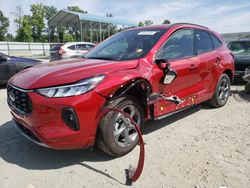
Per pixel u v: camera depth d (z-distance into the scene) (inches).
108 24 1198.3
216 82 223.6
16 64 353.4
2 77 345.7
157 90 160.2
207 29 225.6
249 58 348.8
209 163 140.0
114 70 139.9
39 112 126.3
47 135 125.4
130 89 147.7
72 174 131.6
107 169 135.5
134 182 124.4
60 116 125.0
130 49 170.7
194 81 193.6
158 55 164.7
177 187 120.3
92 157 147.4
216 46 229.0
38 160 145.3
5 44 1419.8
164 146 159.8
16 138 173.0
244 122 202.5
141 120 155.6
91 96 128.0
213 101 231.6
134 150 154.1
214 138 172.1
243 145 161.6
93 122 130.9
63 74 133.0
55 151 154.9
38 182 125.2
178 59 179.9
